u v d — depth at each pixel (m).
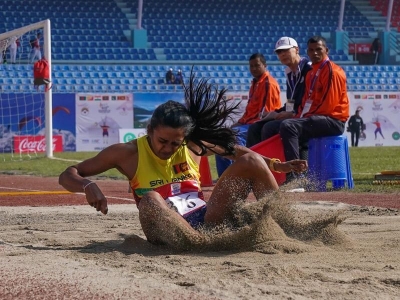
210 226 5.91
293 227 6.14
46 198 12.34
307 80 13.09
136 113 32.94
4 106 31.00
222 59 42.34
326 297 3.94
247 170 5.82
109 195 12.70
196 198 6.03
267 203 5.77
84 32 41.50
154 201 5.70
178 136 5.64
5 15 41.00
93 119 32.41
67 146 32.06
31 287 4.23
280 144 12.85
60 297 3.95
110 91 36.22
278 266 4.75
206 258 5.39
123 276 4.57
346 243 6.01
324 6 46.94
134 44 41.50
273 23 45.25
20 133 31.12
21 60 36.78
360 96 34.72
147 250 5.87
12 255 5.60
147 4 44.28
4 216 9.24
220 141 6.04
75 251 5.82
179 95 33.53
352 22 46.09
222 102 6.01
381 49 44.06
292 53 13.48
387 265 4.97
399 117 35.12
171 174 5.98
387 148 30.66
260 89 14.56
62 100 32.00
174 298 3.86
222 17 44.72
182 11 44.53
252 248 5.67
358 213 9.11
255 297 3.89
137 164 5.93
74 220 8.68
